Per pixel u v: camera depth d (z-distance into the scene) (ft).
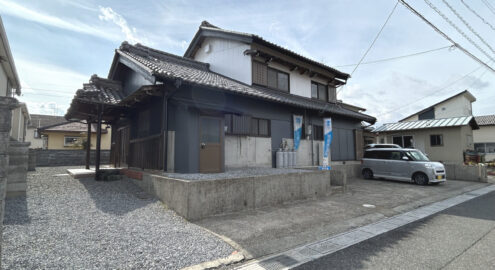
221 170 23.53
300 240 12.55
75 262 8.97
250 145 27.89
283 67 36.81
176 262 9.51
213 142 23.27
